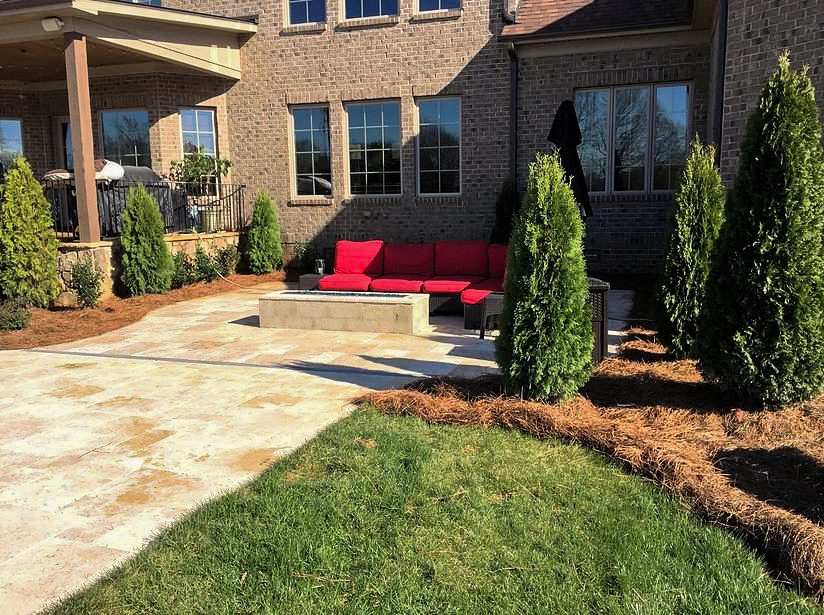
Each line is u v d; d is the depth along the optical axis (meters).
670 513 3.40
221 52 13.64
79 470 4.11
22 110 15.13
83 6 10.20
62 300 10.38
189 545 3.12
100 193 11.49
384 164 13.77
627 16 11.39
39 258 9.67
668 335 6.38
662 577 2.83
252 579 2.83
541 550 3.05
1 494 3.78
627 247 12.07
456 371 6.34
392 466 3.96
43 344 7.99
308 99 13.86
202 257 12.49
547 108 12.22
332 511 3.40
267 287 12.50
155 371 6.55
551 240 4.87
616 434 4.30
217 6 14.19
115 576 2.88
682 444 4.19
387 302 8.23
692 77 11.35
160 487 3.84
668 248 6.30
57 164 15.42
